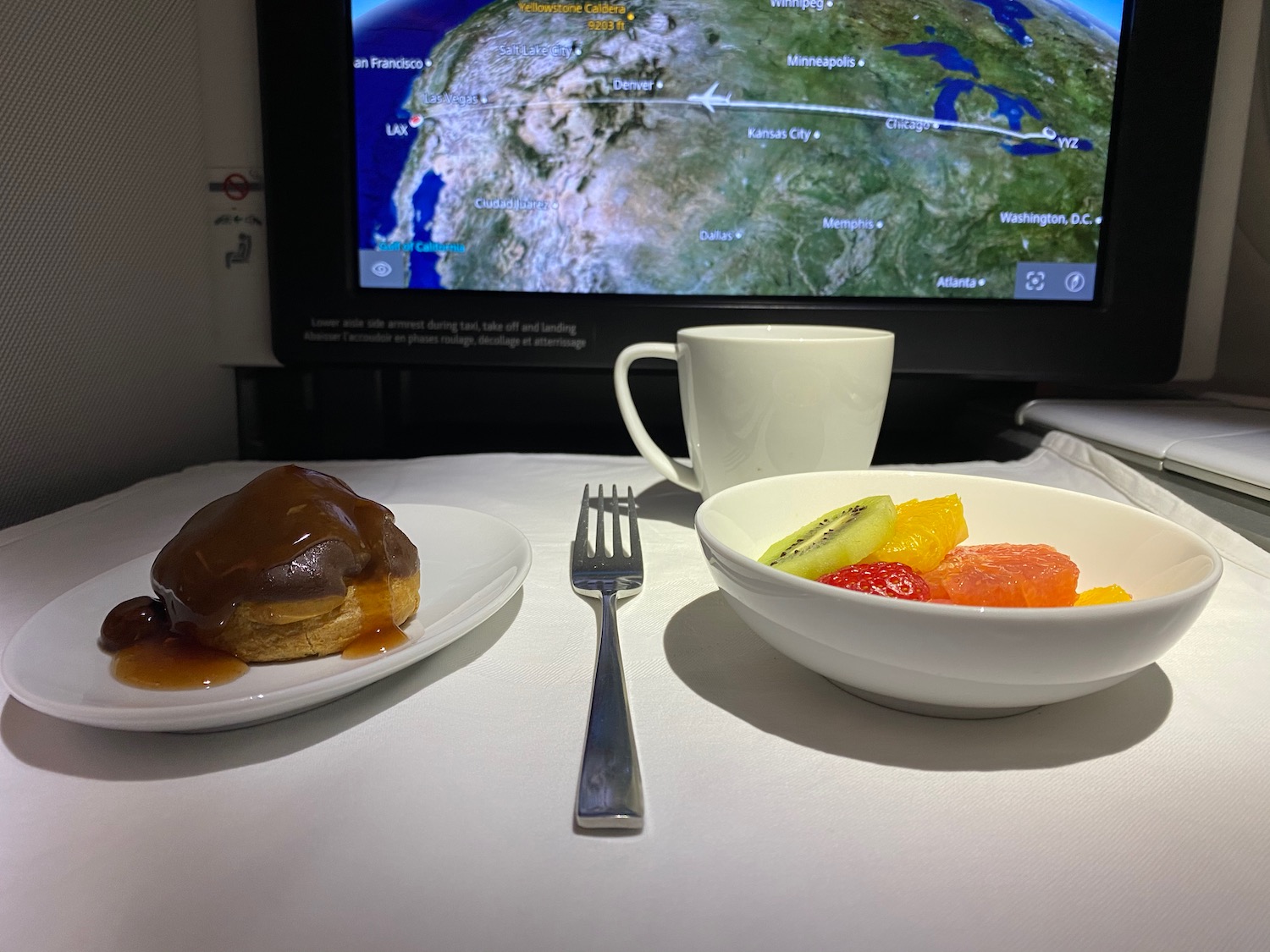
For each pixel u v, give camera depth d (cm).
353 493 27
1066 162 50
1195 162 49
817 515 30
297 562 24
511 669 24
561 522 37
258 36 48
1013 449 49
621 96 49
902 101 49
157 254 47
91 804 19
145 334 46
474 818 18
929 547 26
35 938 16
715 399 34
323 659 24
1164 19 48
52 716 21
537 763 20
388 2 48
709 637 26
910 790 19
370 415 54
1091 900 17
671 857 18
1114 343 51
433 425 58
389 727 21
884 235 51
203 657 23
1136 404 50
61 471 41
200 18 48
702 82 49
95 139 42
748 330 37
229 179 50
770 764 20
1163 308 50
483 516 32
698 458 37
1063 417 47
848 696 23
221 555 24
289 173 49
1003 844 18
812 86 49
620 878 17
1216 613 28
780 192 50
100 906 16
